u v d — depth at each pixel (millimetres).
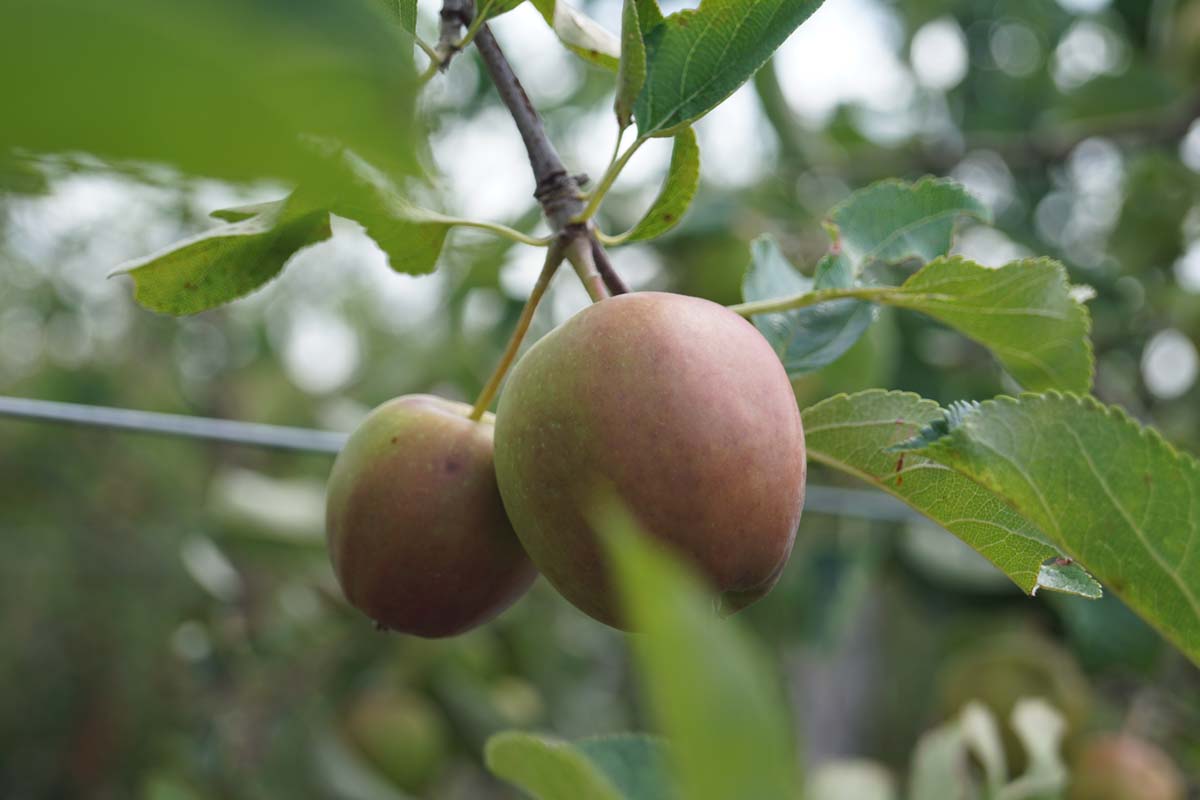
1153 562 502
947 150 1353
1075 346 572
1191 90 1237
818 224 1141
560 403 504
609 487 498
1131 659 952
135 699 1754
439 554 551
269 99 166
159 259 537
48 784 1773
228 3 166
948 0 1483
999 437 501
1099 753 971
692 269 1025
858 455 555
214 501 1135
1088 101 1334
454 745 1213
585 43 573
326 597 1159
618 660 1698
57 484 1805
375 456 556
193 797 1104
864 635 1706
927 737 759
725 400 501
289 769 1149
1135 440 494
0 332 1979
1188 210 1248
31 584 1767
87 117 158
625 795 537
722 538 499
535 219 995
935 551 1098
